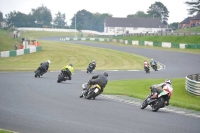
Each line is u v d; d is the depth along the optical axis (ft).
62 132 118.01
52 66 527.81
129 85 314.55
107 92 247.09
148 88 308.19
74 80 332.19
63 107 169.07
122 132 119.96
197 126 136.67
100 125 130.21
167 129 127.75
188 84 293.43
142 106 176.35
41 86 261.85
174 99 253.65
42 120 136.36
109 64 594.65
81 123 132.87
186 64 585.63
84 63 599.57
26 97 198.49
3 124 127.65
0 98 190.19
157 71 482.28
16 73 385.70
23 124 128.57
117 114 155.53
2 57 616.80
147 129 126.11
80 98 207.41
